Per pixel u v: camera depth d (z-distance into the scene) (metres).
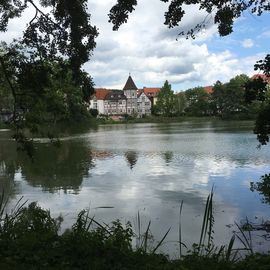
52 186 21.81
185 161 31.55
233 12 10.36
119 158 34.56
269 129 18.97
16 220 9.71
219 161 31.17
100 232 7.65
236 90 133.25
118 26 10.08
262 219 14.80
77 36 11.62
